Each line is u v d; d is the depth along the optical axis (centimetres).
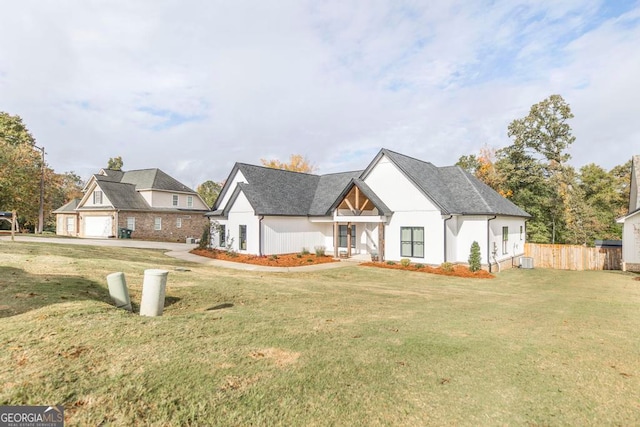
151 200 3862
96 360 429
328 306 895
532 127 3428
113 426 315
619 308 1042
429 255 2020
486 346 597
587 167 4116
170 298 846
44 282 805
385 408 374
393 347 565
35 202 4047
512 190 3531
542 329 745
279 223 2331
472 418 363
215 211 2678
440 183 2331
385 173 2220
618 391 440
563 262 2556
